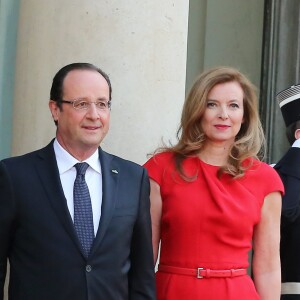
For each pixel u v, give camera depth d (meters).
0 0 9.29
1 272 5.97
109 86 6.29
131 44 8.05
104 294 5.91
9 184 5.97
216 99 6.87
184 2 8.34
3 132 9.27
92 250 5.92
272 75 13.07
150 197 6.85
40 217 5.89
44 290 5.80
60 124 6.21
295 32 12.94
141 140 8.05
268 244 6.92
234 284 6.62
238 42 13.53
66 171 6.17
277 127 12.97
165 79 8.20
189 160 6.94
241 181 6.87
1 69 9.26
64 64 8.13
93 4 8.05
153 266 6.36
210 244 6.64
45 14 8.33
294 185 7.58
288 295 7.46
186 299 6.57
